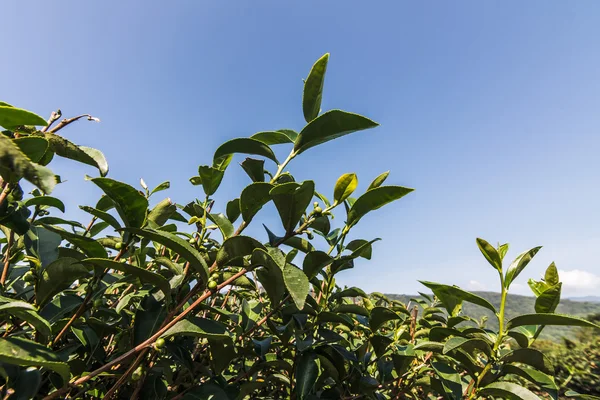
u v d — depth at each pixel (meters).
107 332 1.75
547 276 2.24
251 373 2.05
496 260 1.85
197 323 1.36
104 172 1.48
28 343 1.04
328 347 2.09
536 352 1.69
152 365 1.67
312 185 1.50
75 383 1.19
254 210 1.58
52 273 1.32
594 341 3.76
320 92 1.68
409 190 1.58
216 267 1.55
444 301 2.25
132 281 1.70
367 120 1.48
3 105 1.15
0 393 1.26
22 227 1.54
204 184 1.78
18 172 0.88
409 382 2.40
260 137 1.93
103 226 2.47
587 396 1.95
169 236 1.24
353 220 1.81
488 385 1.79
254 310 2.30
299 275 1.36
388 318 2.13
